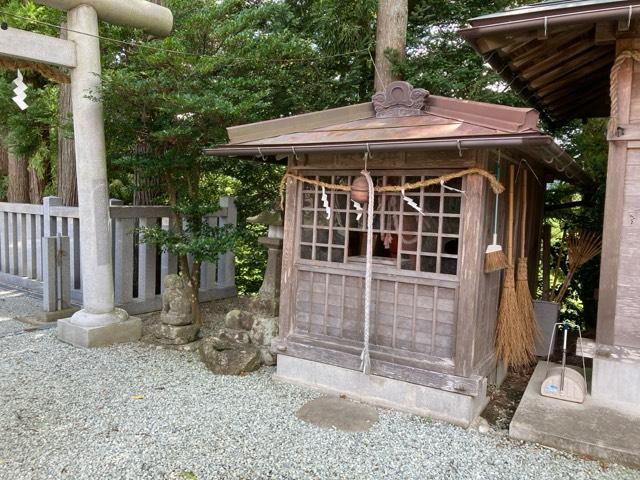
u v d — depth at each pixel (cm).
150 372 439
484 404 378
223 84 485
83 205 506
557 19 303
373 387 377
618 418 331
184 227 651
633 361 348
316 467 287
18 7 664
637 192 340
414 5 732
